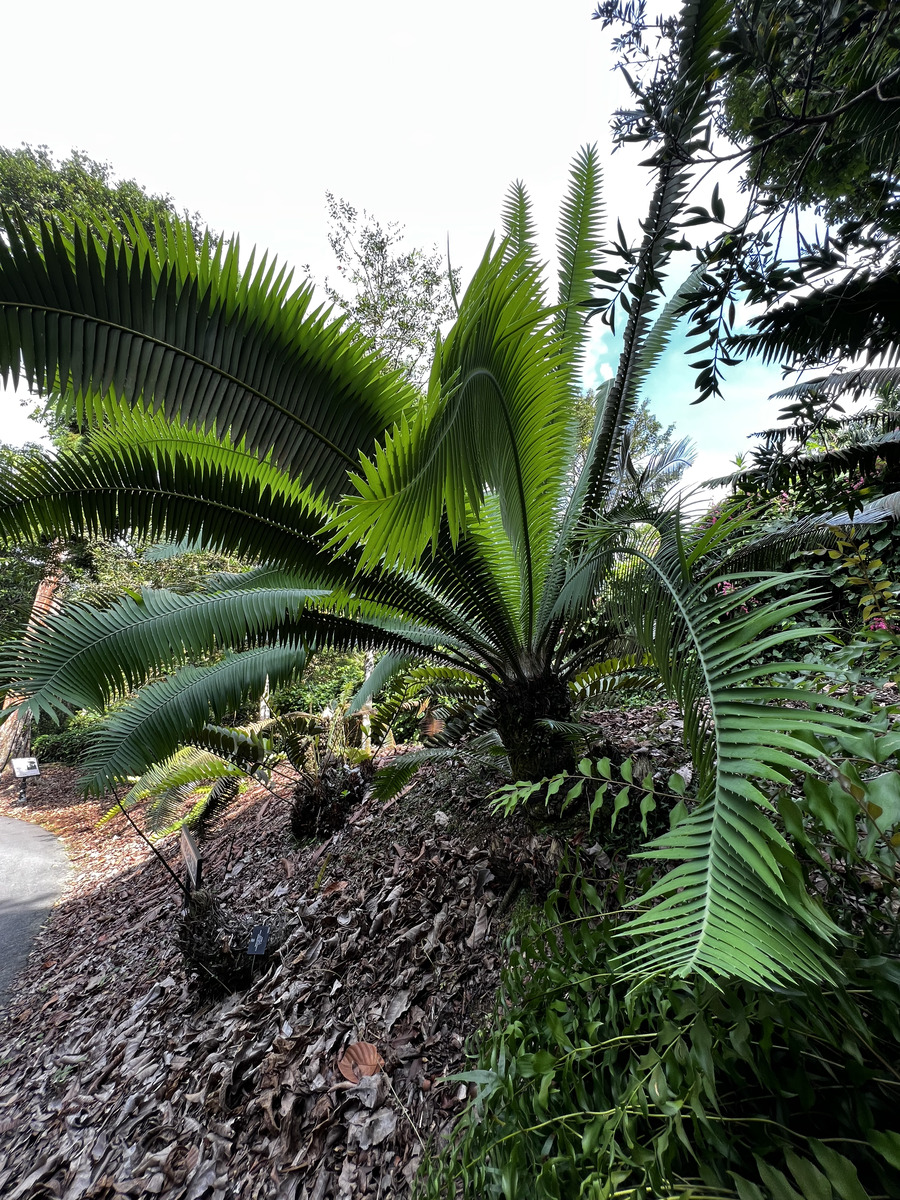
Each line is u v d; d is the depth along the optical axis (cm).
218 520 230
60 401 177
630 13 96
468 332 129
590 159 303
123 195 1381
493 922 235
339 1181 170
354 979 250
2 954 518
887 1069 65
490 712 278
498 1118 90
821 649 183
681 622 119
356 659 914
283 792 611
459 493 135
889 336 98
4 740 1294
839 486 150
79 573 1086
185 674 302
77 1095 279
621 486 323
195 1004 308
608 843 214
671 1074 68
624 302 110
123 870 654
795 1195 53
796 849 89
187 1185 194
